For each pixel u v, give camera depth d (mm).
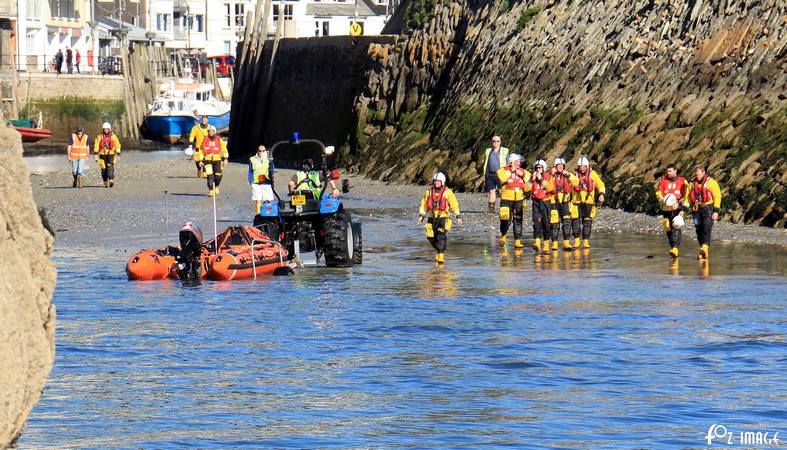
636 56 88875
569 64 94875
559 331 36844
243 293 45656
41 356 17906
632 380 30047
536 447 23953
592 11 97375
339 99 132500
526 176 63594
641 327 37438
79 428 25250
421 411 26984
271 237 53625
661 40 88188
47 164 137125
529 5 106938
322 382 30031
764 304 41969
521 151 93125
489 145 97125
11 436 17297
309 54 138875
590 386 29422
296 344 35000
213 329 37500
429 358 32906
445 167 100875
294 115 141875
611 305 42000
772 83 76688
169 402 27844
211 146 91812
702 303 42312
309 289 46812
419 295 45031
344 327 37844
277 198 53969
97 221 76000
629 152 82000
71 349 34094
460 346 34625
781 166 69875
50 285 18391
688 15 87625
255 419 26188
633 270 53312
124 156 163500
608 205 79375
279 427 25531
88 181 107938
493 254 60438
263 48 150250
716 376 30422
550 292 45812
